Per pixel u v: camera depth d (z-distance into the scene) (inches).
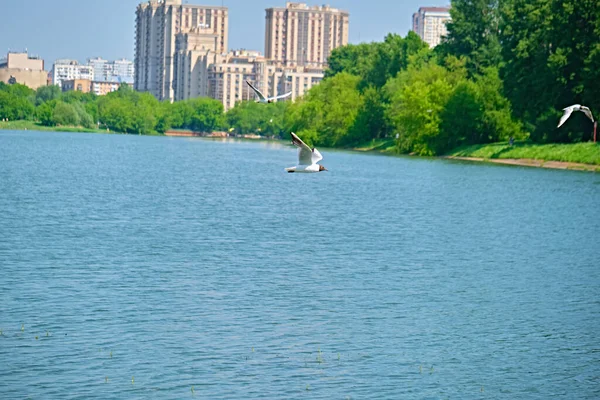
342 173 7662.4
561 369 2091.5
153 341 2172.7
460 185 6476.4
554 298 2733.8
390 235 3890.3
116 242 3452.3
